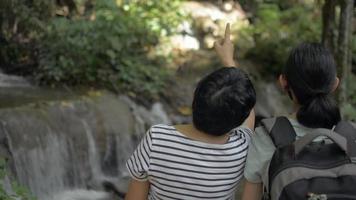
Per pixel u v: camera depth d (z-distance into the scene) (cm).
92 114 665
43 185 574
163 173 206
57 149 598
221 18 1043
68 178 606
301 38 998
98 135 656
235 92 202
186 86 841
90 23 802
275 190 194
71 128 626
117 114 701
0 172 410
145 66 834
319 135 195
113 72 788
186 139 207
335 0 762
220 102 201
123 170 672
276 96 923
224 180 209
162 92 811
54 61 762
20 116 578
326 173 191
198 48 952
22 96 666
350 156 196
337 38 763
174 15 966
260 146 210
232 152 210
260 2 1099
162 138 207
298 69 206
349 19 735
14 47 783
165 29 938
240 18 1065
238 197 480
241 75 207
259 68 953
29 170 560
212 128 204
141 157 208
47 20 750
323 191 189
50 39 771
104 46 793
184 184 206
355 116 714
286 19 1059
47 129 593
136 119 730
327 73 204
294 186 190
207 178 206
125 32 827
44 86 738
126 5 938
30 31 751
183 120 793
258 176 210
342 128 205
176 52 915
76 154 621
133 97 770
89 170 635
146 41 885
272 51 965
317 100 204
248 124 237
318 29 1011
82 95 704
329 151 197
